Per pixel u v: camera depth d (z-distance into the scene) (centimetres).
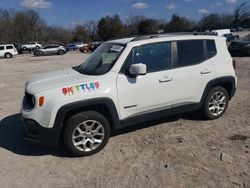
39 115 450
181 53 549
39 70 1864
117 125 495
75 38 9844
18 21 9619
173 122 606
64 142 468
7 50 3809
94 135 480
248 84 958
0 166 462
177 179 401
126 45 503
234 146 490
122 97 488
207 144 502
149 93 512
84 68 540
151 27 8762
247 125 580
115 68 489
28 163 468
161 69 526
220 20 9462
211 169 422
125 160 461
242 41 1831
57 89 454
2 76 1593
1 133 600
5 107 805
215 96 605
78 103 454
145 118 521
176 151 481
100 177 417
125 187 390
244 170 416
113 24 9325
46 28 10400
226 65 600
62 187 398
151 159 459
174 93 540
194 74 556
